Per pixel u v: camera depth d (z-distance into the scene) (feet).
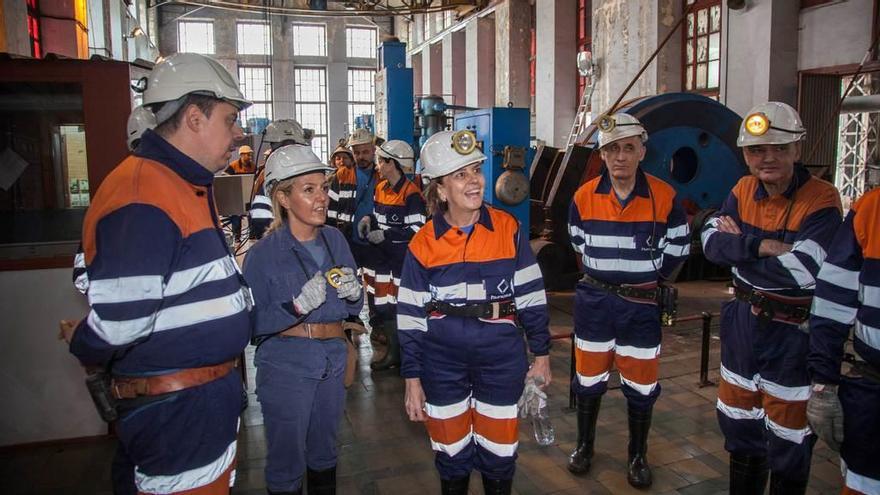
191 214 5.57
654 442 12.00
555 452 11.65
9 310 11.48
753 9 32.48
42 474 10.87
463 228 7.96
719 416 9.23
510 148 17.20
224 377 5.98
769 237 8.55
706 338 14.65
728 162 25.63
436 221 8.00
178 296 5.50
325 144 93.86
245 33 89.97
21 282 11.46
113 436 12.21
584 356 10.63
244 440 12.32
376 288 16.47
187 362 5.63
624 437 12.24
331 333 8.34
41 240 11.73
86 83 11.62
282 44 90.38
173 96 5.62
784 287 8.20
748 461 9.01
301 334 8.16
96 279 5.07
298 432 8.07
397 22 94.22
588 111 48.06
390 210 16.05
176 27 88.07
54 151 11.75
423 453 11.71
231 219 23.47
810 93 31.89
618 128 9.71
